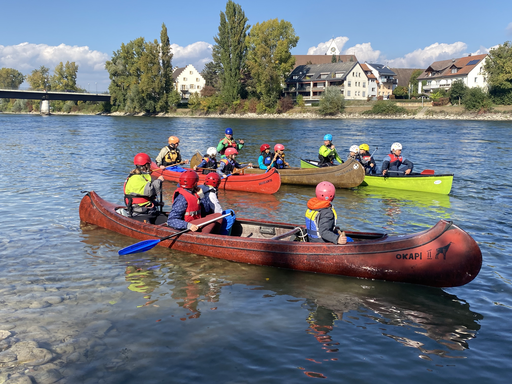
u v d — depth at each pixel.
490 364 3.33
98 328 3.79
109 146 21.80
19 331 3.71
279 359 3.35
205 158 11.66
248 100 74.25
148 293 4.59
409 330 3.87
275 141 25.61
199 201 6.06
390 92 90.06
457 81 60.38
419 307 4.34
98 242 6.31
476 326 3.95
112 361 3.29
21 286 4.69
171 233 6.04
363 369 3.23
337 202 9.45
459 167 14.74
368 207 8.91
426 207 8.84
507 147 21.23
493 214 8.16
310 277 5.14
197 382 3.05
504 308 4.31
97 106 92.50
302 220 7.96
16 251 5.83
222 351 3.46
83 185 10.81
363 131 34.06
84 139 26.11
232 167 11.77
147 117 73.31
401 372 3.21
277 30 68.81
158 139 26.70
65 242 6.28
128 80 82.44
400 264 4.83
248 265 5.53
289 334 3.75
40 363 3.24
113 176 12.32
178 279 5.02
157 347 3.50
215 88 86.06
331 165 12.38
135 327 3.82
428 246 4.70
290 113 67.38
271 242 5.38
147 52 75.94
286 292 4.69
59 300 4.35
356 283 4.96
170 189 11.07
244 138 27.73
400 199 9.78
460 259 4.59
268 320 4.01
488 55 61.62
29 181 11.24
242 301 4.43
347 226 7.34
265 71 67.50
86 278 4.97
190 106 78.31
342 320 4.04
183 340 3.62
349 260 5.03
